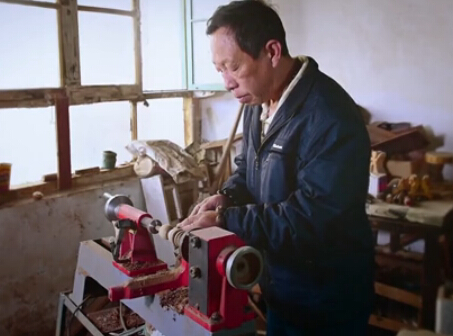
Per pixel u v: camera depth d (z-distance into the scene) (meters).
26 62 2.35
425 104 2.65
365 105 2.84
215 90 3.15
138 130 3.05
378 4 2.71
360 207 1.29
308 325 1.37
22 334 2.39
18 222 2.29
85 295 1.61
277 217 1.20
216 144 3.20
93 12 2.63
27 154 2.45
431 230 2.14
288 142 1.29
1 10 2.21
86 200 2.56
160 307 1.18
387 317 2.38
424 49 2.61
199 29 3.13
